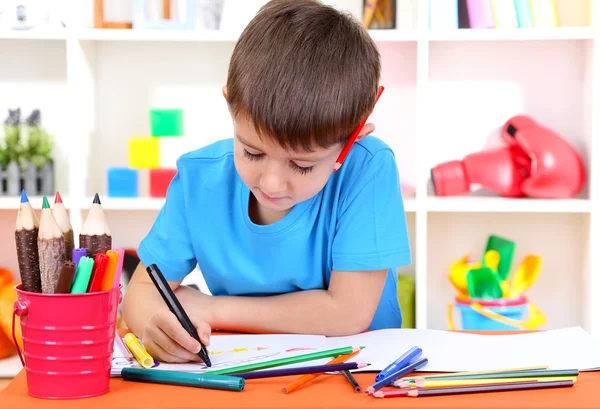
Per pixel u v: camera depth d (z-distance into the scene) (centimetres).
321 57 85
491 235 217
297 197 91
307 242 112
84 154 201
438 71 217
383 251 106
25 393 73
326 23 88
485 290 204
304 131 82
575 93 215
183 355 84
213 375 75
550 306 221
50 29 192
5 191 207
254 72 84
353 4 212
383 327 128
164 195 202
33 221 74
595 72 196
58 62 218
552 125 217
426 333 98
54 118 219
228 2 216
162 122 203
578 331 96
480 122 218
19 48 217
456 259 221
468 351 88
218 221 114
